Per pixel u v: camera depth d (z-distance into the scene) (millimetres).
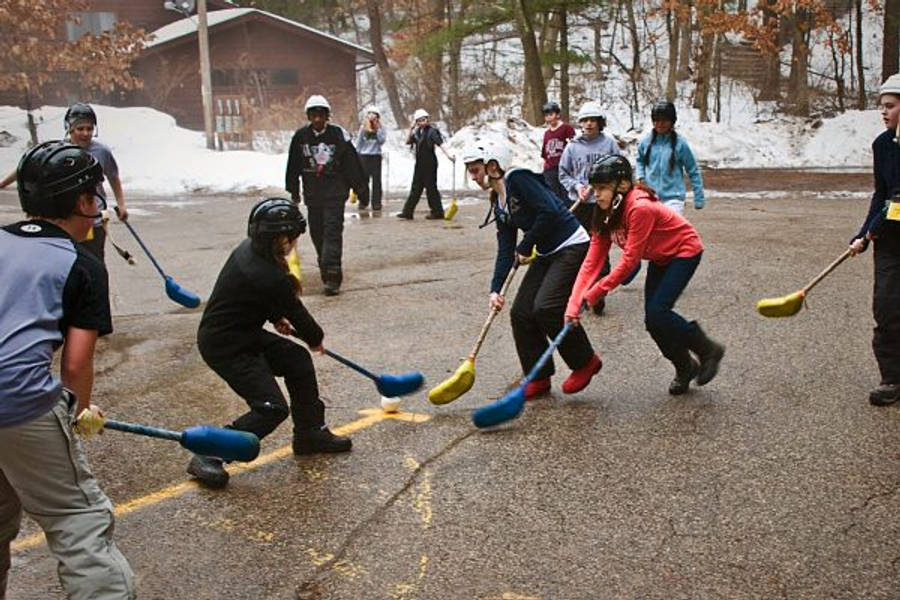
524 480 4297
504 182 5328
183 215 14711
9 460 2744
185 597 3352
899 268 5152
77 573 2803
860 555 3547
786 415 5094
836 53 36750
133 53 22406
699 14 27094
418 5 32906
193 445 3523
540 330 5430
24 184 2865
